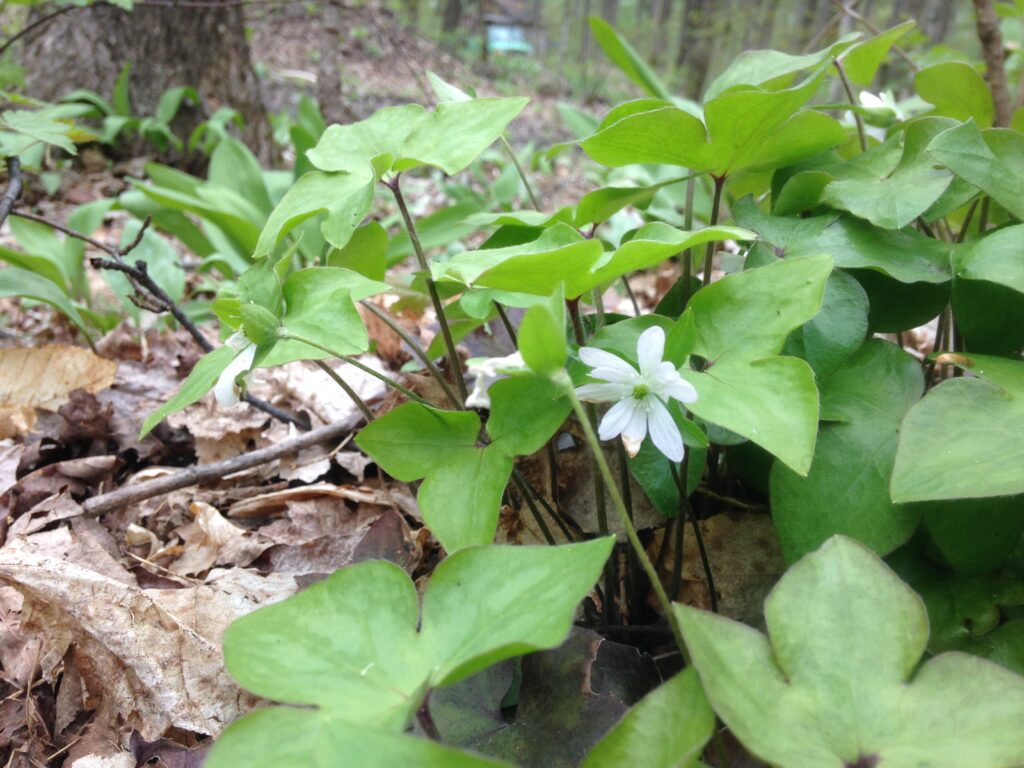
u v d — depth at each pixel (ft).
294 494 0.83
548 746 0.48
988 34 0.90
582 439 0.71
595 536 0.67
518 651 0.37
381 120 0.66
